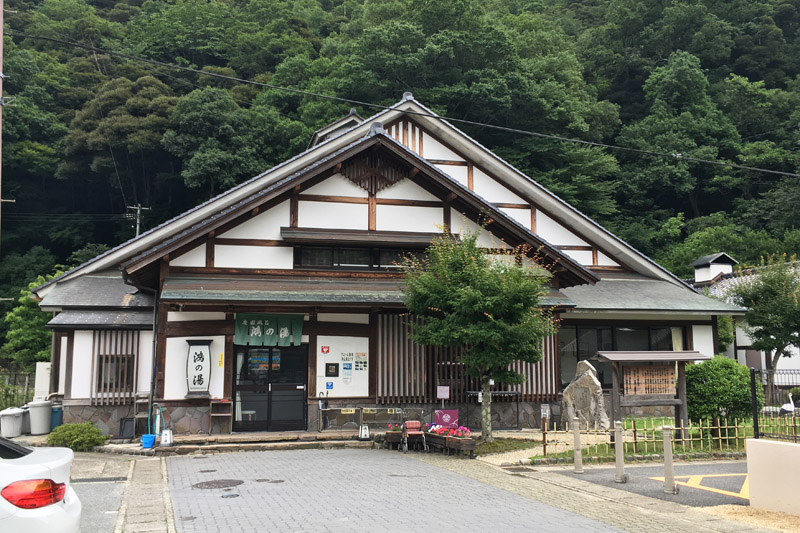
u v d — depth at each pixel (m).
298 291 14.02
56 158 41.72
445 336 12.44
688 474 10.29
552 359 16.14
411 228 15.80
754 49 56.09
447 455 12.36
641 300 18.61
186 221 15.98
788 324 20.25
